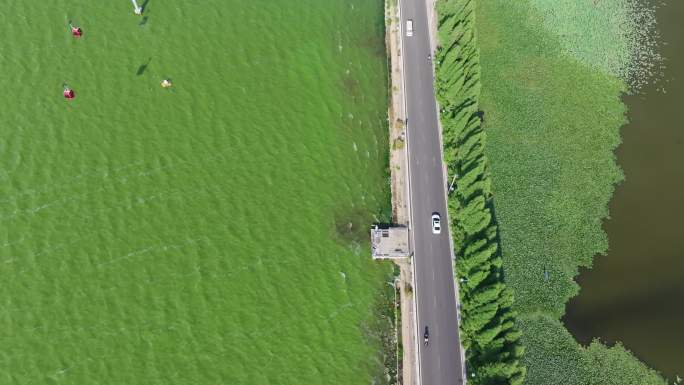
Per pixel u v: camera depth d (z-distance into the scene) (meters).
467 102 83.69
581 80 95.19
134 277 73.31
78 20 91.94
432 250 77.12
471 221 73.12
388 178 82.88
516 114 90.06
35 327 69.31
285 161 83.31
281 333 71.25
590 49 98.94
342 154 84.69
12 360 67.44
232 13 95.94
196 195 79.62
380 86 91.62
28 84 85.75
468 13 88.56
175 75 88.69
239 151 83.38
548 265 78.44
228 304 72.50
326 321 72.31
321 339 71.25
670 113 93.44
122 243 75.38
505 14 100.88
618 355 73.62
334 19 97.75
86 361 68.00
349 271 76.00
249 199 80.00
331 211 80.12
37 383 66.38
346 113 88.38
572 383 71.06
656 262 80.50
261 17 96.31
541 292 76.62
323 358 70.25
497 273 72.62
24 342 68.44
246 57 91.81
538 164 85.94
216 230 77.31
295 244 77.25
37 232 75.25
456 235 76.38
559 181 85.00
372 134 86.75
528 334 73.88
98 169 80.12
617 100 93.88
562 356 72.81
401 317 73.12
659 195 85.75
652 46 100.50
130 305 71.50
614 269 79.88
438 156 84.50
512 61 95.75
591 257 80.25
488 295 67.75
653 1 105.06
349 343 71.31
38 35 90.19
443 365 70.25
